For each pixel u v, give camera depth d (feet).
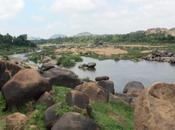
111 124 50.08
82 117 41.16
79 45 510.17
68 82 72.08
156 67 212.02
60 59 241.14
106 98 64.44
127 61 261.44
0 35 447.01
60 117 42.80
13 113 51.42
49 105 51.37
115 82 149.38
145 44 432.25
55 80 70.79
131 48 370.73
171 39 434.30
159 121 31.17
